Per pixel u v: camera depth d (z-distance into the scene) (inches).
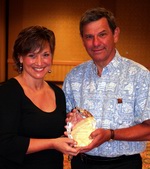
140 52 267.0
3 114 55.9
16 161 55.4
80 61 267.4
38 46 58.6
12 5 260.5
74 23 264.4
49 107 62.6
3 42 258.7
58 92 67.1
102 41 64.7
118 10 261.4
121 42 266.2
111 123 65.4
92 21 64.1
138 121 64.4
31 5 261.6
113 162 65.9
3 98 56.7
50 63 61.7
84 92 70.3
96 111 67.4
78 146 56.2
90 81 70.1
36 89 62.5
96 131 57.6
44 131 58.8
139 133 61.5
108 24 65.0
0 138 55.1
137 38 265.7
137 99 63.9
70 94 73.9
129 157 66.4
